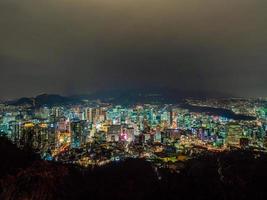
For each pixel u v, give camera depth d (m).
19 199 12.47
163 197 14.50
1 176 13.12
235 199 13.91
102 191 14.82
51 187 13.64
